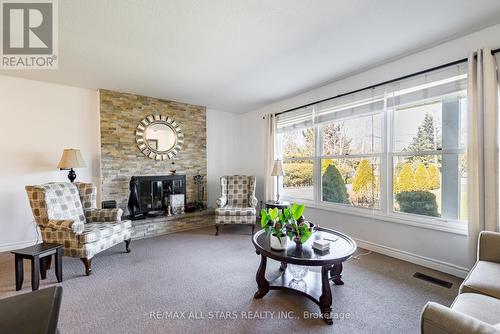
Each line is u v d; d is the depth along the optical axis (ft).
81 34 6.95
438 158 8.11
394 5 5.77
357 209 10.27
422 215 8.46
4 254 9.64
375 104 9.50
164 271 7.95
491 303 3.80
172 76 10.28
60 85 11.29
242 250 9.94
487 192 6.55
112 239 8.87
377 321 5.42
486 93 6.59
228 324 5.32
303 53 8.21
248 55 8.33
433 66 7.86
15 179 10.34
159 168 13.70
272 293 6.64
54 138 11.18
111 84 11.29
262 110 15.67
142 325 5.27
